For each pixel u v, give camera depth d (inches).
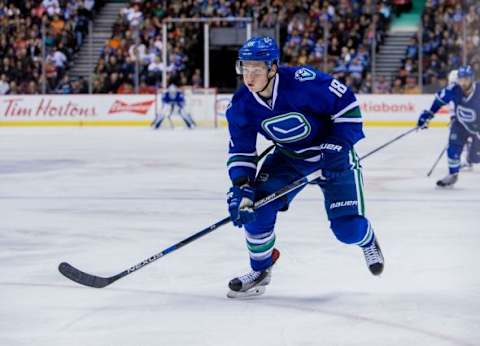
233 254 296.4
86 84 1243.8
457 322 202.8
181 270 270.2
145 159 709.9
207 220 381.7
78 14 1314.0
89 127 1205.1
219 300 229.1
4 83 1227.2
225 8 1315.2
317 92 215.3
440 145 858.1
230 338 191.2
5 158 719.7
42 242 326.3
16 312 217.2
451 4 1252.5
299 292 238.2
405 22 1296.8
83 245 319.9
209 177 570.6
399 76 1226.0
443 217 387.9
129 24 1301.7
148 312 216.2
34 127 1203.9
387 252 299.4
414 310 214.8
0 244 321.7
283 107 217.5
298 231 345.4
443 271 265.3
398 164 661.9
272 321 205.9
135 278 258.4
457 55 1232.8
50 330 199.6
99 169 627.5
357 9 1310.3
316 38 1290.6
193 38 1283.2
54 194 481.4
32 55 1256.8
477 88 484.1
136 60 1227.2
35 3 1321.4
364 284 247.4
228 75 1280.8
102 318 210.7
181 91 1173.1
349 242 226.1
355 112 217.6
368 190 494.3
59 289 243.8
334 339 189.5
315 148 227.9
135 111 1209.4
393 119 1174.3
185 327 201.3
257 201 221.9
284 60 1279.5
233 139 226.8
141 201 448.5
